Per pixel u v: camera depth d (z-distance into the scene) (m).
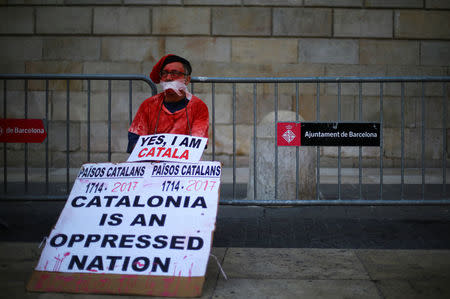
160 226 2.75
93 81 9.26
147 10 9.20
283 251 3.42
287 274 2.89
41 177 7.36
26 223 4.31
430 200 4.30
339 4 9.15
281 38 9.20
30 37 9.30
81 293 2.53
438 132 9.12
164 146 3.02
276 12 9.17
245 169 8.84
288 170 5.17
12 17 9.27
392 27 9.16
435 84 9.15
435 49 9.16
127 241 2.71
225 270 2.97
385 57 9.20
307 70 9.17
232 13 9.17
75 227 2.81
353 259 3.21
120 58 9.25
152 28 9.20
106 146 9.27
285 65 9.19
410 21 9.16
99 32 9.23
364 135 4.31
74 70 9.26
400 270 2.96
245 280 2.78
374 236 3.88
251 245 3.62
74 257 2.67
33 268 3.01
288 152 5.17
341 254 3.33
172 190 2.89
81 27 9.24
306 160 5.21
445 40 9.18
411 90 9.18
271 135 5.22
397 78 4.33
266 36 9.18
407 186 6.42
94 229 2.78
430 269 2.98
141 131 3.22
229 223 4.38
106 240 2.72
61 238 2.76
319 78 4.34
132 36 9.25
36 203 5.29
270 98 9.20
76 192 2.97
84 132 9.28
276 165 4.41
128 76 4.33
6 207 5.05
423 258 3.22
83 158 9.27
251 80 4.39
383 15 9.16
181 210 2.80
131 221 2.79
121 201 2.89
